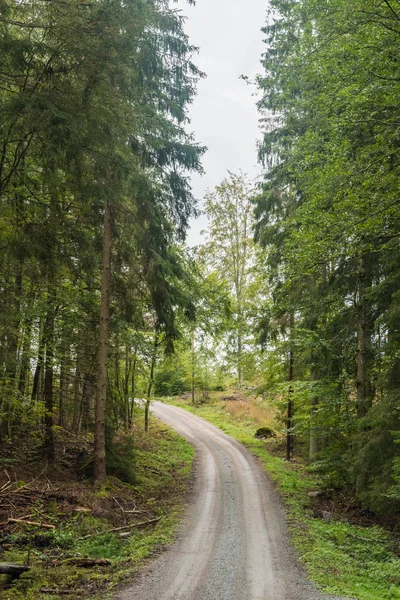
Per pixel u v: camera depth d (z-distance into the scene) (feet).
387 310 40.68
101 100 31.99
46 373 47.44
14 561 26.94
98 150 34.06
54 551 29.89
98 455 44.91
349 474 48.44
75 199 41.14
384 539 37.09
